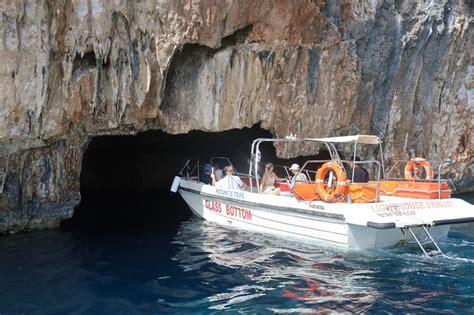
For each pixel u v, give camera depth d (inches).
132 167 685.9
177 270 297.3
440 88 568.1
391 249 324.8
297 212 348.8
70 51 362.9
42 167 394.9
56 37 355.9
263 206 373.1
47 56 350.9
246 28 431.5
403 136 553.0
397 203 325.1
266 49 436.8
